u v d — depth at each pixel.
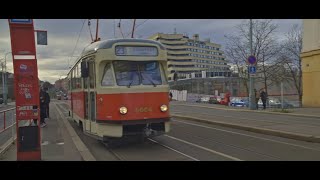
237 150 10.90
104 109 11.49
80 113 15.34
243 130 15.80
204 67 140.38
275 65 52.50
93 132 12.34
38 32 12.99
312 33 29.45
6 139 14.32
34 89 9.37
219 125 17.70
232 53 53.84
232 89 60.75
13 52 9.18
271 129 14.62
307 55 29.88
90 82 12.60
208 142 12.62
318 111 24.67
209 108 32.91
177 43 131.00
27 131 9.41
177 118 22.39
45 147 12.23
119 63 11.68
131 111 11.37
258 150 10.84
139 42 11.87
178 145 12.14
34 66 9.30
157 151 11.12
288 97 58.78
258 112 26.06
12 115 16.34
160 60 12.07
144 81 11.74
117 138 11.94
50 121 22.52
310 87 29.80
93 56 12.07
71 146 12.44
